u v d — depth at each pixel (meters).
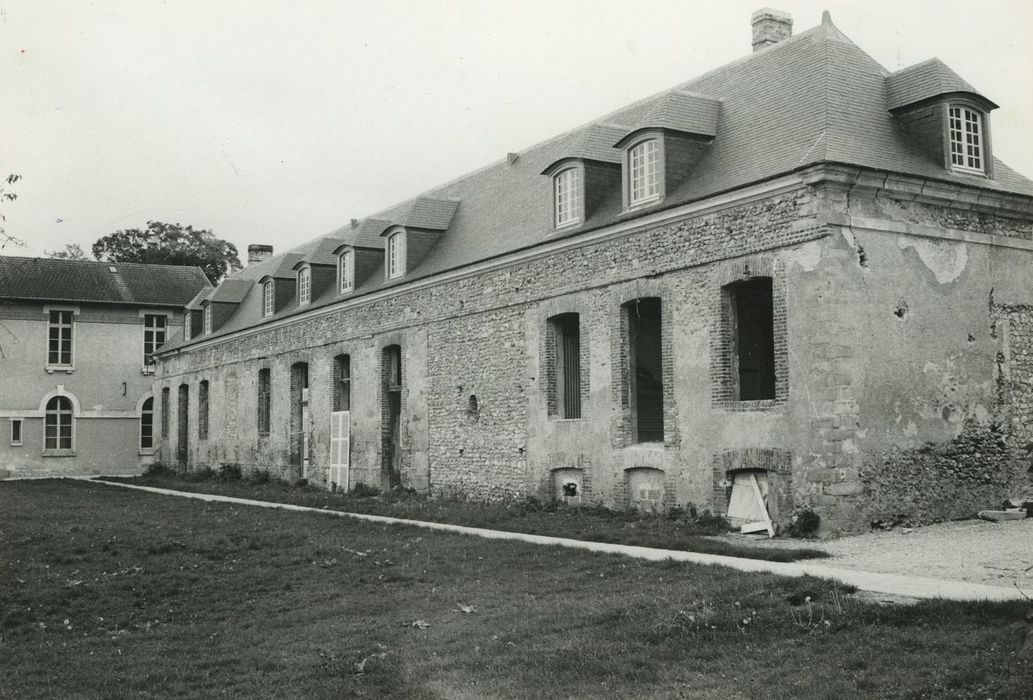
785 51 18.67
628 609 9.92
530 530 16.91
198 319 41.06
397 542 15.92
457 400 23.38
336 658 9.13
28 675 9.03
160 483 35.31
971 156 16.98
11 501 26.02
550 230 21.00
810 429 14.88
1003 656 7.48
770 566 11.93
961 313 16.41
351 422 28.20
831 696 7.11
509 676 8.22
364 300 27.45
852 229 15.18
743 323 18.09
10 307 43.47
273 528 18.17
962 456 16.12
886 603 9.06
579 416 20.59
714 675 7.86
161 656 9.63
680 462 17.12
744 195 16.00
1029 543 13.08
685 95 18.66
